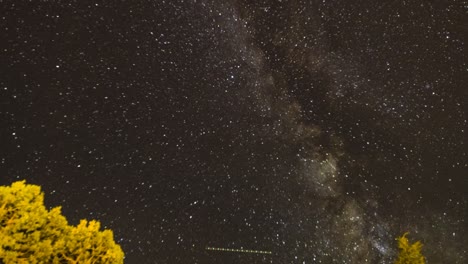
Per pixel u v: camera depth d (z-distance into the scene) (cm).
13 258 435
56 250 475
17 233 445
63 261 482
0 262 437
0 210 443
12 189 459
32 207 462
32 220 457
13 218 451
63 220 493
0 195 450
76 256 490
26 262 443
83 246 496
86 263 490
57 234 483
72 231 497
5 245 434
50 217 482
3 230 442
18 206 455
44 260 456
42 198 475
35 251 450
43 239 471
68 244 486
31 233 455
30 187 469
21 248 446
